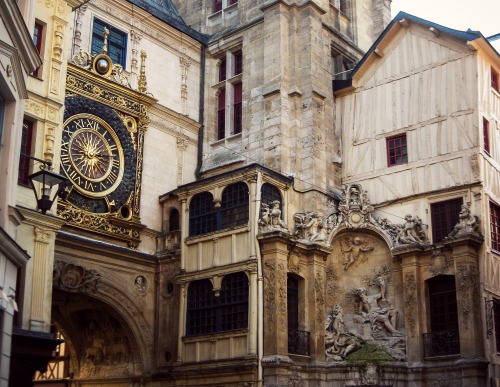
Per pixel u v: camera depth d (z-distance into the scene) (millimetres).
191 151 26281
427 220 22641
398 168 23734
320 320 22188
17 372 16016
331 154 24891
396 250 22281
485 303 20781
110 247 22125
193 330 22188
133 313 22797
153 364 22875
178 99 26281
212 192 22906
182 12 29875
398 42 24875
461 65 23156
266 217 21484
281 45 25141
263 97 25062
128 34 24953
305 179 23844
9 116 14727
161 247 23938
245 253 21469
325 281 22922
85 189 22125
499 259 21953
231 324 21250
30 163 17922
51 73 18906
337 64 27062
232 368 20531
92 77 22906
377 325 22250
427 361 21109
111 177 23047
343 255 23609
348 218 23531
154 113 25047
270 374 20078
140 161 24078
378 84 25047
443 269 21484
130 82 24500
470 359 19906
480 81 22828
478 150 22047
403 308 22016
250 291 20953
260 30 26203
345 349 21922
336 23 27906
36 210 17531
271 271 21062
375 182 24203
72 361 25094
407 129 23906
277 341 20328
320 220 23109
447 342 20859
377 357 21297
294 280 22359
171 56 26438
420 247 21906
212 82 27438
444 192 22438
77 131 22234
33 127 18234
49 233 17797
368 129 24906
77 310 24609
